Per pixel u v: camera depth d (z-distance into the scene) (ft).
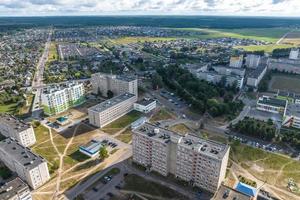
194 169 640.58
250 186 634.84
